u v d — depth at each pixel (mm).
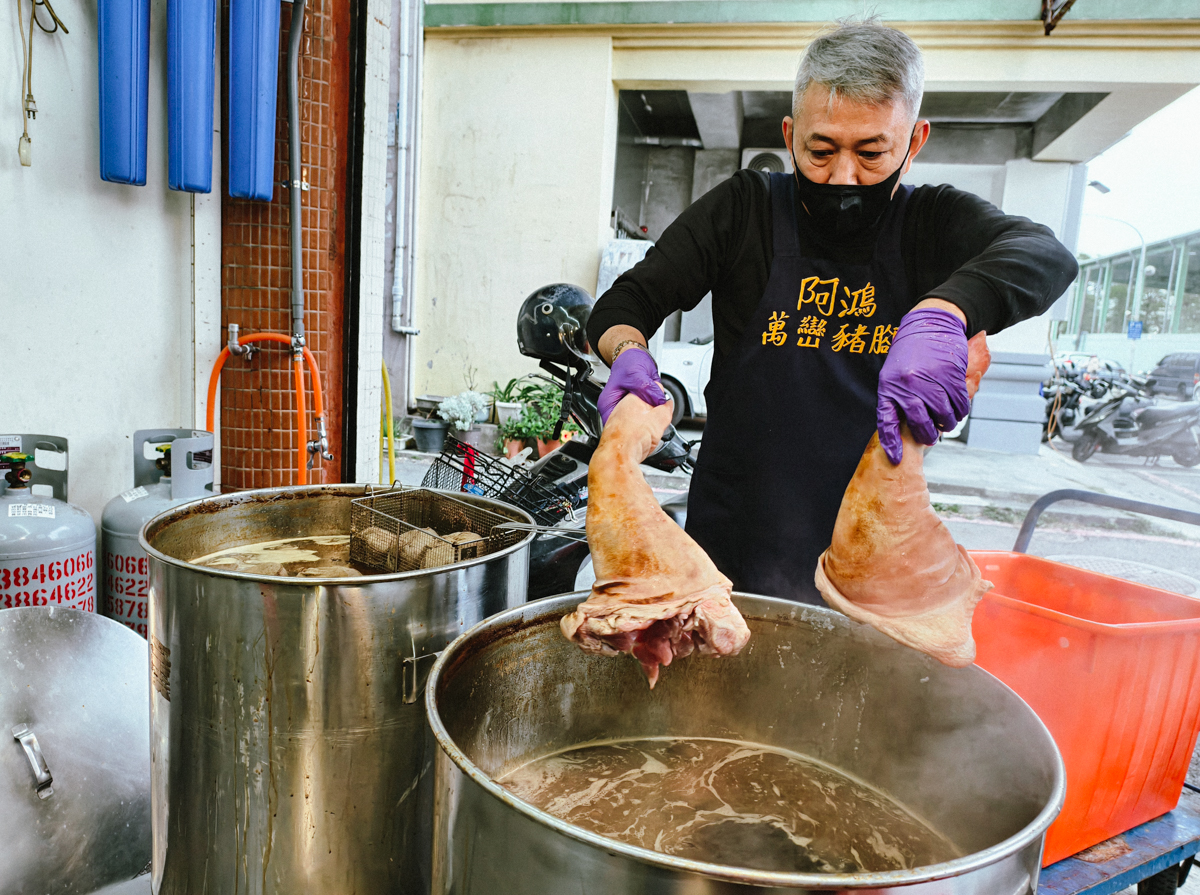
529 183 7738
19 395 2201
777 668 1200
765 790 1088
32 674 1601
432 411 7059
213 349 2701
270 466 2725
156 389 2596
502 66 7617
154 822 1387
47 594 1955
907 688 1071
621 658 1198
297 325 2543
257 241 2617
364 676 1191
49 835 1571
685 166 11531
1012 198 10242
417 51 7262
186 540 1563
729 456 1599
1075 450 9039
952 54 7195
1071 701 1349
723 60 7496
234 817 1241
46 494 2309
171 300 2602
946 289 1099
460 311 8016
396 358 7637
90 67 2281
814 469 1537
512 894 652
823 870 922
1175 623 1375
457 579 1258
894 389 976
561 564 2234
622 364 1187
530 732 1125
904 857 952
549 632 1111
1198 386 10758
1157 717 1436
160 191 2512
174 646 1242
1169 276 16297
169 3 2223
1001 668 1447
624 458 1062
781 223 1539
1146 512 1855
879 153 1323
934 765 1025
